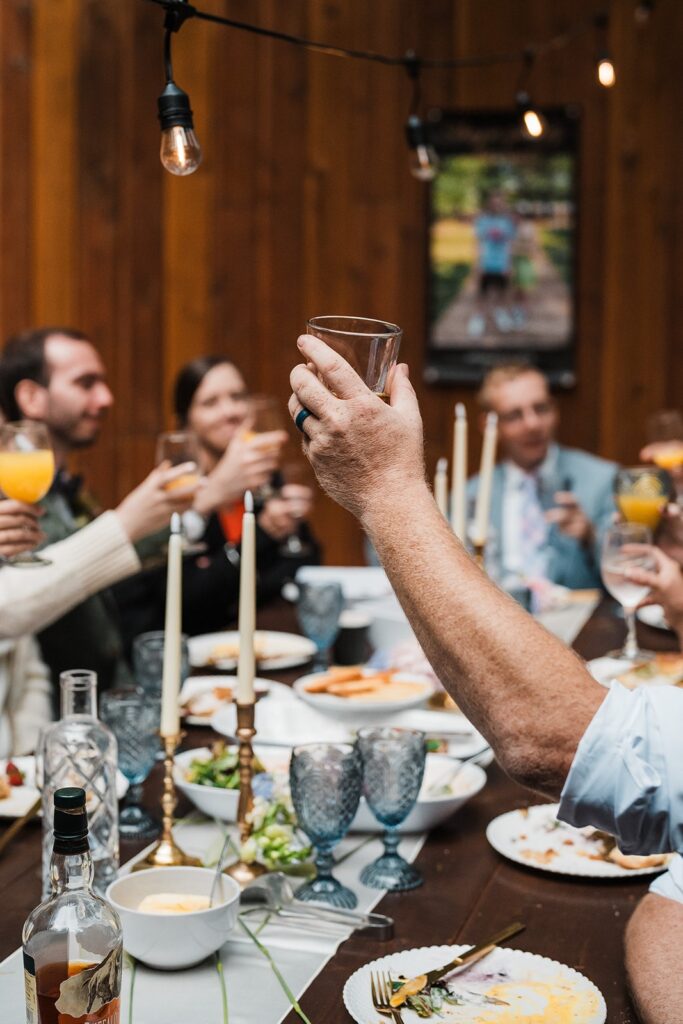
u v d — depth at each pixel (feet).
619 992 3.94
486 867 5.01
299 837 4.88
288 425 15.89
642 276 15.48
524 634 3.41
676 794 3.32
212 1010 3.83
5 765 6.02
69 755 4.62
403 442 3.61
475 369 15.72
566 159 15.44
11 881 4.79
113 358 15.71
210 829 5.39
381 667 7.74
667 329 15.47
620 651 8.46
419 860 5.08
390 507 3.57
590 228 15.55
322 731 6.43
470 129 15.52
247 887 4.52
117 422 15.76
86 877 3.39
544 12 15.40
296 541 11.46
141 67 15.53
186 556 10.00
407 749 4.81
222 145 15.66
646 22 15.25
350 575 11.03
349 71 15.62
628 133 15.39
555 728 3.36
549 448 12.48
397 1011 3.72
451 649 3.45
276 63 15.62
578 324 15.62
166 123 4.83
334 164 15.71
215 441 12.19
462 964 4.04
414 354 15.83
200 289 15.76
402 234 15.71
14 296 15.60
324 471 3.66
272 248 15.80
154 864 4.78
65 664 8.43
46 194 15.56
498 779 6.15
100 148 15.56
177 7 4.82
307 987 3.99
